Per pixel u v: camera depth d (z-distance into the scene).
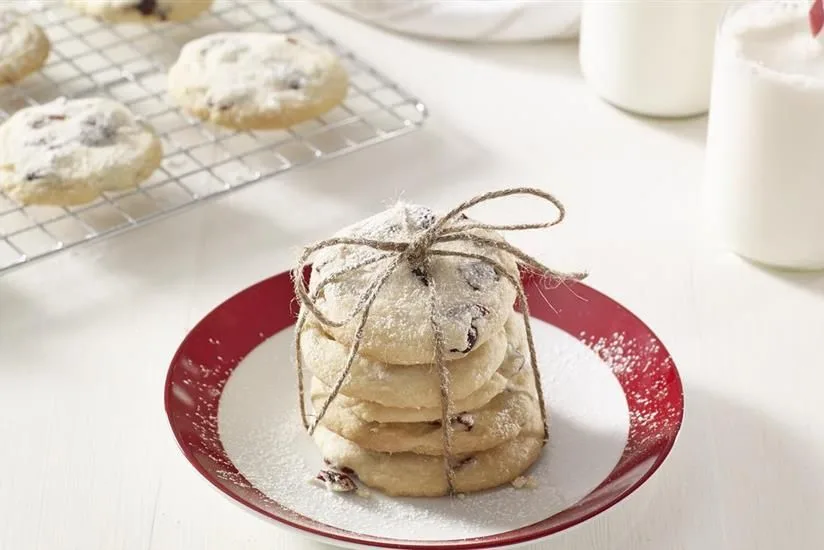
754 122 0.86
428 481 0.76
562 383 0.81
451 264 0.76
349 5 1.08
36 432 0.81
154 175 0.95
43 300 0.88
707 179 0.91
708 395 0.83
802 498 0.78
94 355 0.84
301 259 0.74
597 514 0.73
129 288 0.88
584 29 1.01
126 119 0.95
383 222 0.77
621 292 0.88
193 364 0.80
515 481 0.76
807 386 0.83
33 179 0.91
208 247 0.91
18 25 1.03
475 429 0.76
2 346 0.85
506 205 0.94
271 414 0.79
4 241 0.91
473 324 0.74
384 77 1.02
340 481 0.76
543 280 0.84
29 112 0.95
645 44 0.98
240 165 0.96
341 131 0.99
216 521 0.77
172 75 0.99
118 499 0.78
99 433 0.81
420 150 0.98
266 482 0.76
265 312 0.83
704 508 0.77
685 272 0.90
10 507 0.77
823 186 0.86
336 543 0.72
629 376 0.80
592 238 0.92
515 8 1.05
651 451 0.75
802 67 0.86
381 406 0.75
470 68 1.05
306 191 0.95
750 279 0.89
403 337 0.74
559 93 1.03
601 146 0.98
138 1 1.03
